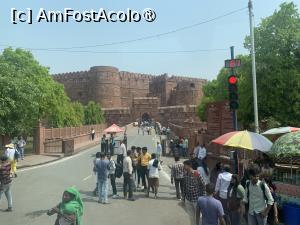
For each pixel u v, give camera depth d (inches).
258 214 303.1
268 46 841.5
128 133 2578.7
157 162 542.3
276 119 832.9
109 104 3986.2
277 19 849.5
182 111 3567.9
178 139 1221.7
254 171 308.7
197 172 355.9
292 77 815.1
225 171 362.9
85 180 681.0
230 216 336.5
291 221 361.7
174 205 485.7
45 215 414.9
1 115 919.0
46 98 1641.2
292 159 456.1
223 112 680.4
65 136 1669.5
